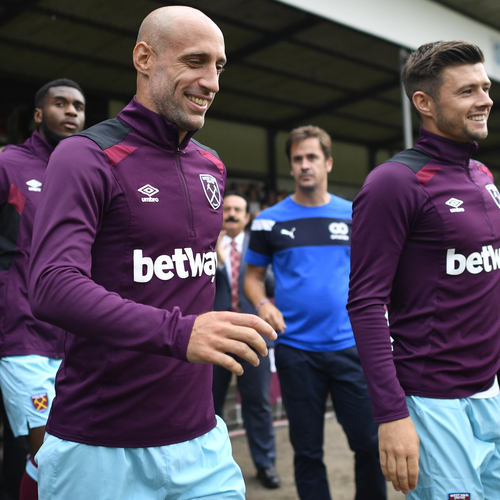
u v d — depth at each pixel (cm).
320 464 233
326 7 572
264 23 714
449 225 140
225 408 480
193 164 132
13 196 222
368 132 1255
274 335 96
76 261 98
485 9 753
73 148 110
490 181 158
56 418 118
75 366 117
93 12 637
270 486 301
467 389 142
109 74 816
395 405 132
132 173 116
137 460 116
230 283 343
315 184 252
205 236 127
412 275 144
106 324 91
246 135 1124
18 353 216
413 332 144
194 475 123
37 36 685
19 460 255
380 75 912
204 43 117
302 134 254
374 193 140
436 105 145
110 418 114
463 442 138
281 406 455
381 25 633
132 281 115
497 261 146
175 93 118
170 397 119
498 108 1140
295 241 249
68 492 113
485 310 143
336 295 237
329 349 232
